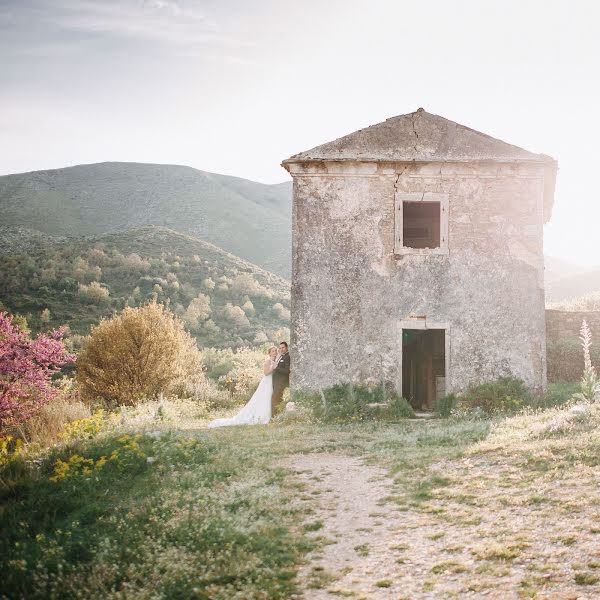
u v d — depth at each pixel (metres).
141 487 7.21
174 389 19.19
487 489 6.18
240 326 56.84
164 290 60.16
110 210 137.88
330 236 12.86
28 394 12.98
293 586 4.44
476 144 13.09
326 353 12.66
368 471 7.51
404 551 4.92
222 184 173.62
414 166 12.80
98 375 18.80
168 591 4.48
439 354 13.63
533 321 12.69
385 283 12.76
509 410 11.55
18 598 4.66
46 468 8.34
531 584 4.09
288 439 9.84
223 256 78.75
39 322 47.12
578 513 5.19
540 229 12.80
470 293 12.72
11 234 94.31
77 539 5.71
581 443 7.11
